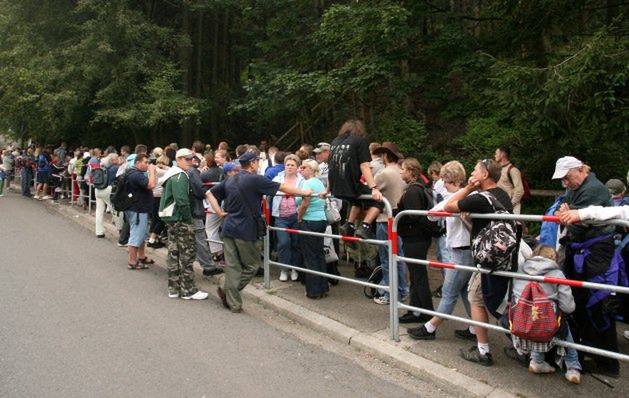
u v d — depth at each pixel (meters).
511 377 4.27
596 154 8.91
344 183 5.68
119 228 10.31
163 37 18.42
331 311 5.99
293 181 7.12
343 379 4.40
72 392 4.03
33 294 6.67
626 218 3.49
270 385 4.24
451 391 4.18
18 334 5.25
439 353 4.75
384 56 11.68
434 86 12.57
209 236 8.41
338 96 15.88
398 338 5.05
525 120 8.20
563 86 7.33
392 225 4.97
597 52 7.16
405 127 13.25
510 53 10.66
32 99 17.27
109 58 17.67
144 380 4.27
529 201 9.75
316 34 14.45
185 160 6.69
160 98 17.06
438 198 7.02
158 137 20.81
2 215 14.16
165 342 5.13
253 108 15.98
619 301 4.33
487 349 4.51
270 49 18.06
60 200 17.42
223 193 6.32
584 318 4.32
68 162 16.83
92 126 20.33
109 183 11.04
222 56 22.31
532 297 3.87
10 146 27.20
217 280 7.56
